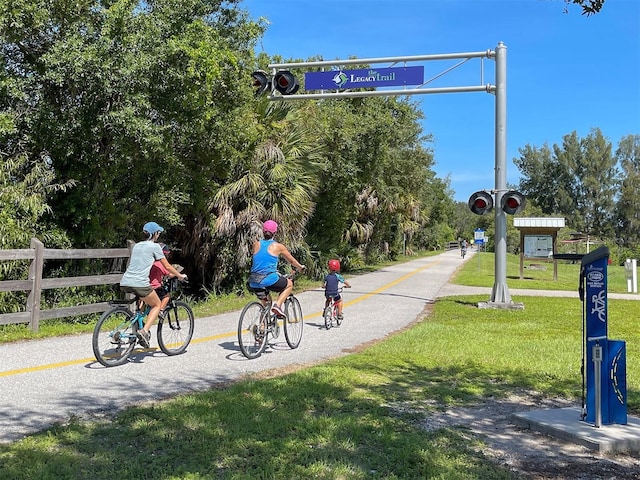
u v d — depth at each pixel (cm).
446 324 1158
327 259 2309
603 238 9562
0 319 891
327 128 2189
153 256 757
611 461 438
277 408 541
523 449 460
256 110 1661
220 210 1603
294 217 1708
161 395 588
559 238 5475
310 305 1435
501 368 750
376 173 2689
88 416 512
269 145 1677
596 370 502
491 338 977
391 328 1102
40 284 943
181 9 1180
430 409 561
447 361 784
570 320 1233
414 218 4956
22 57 1113
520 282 2362
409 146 3219
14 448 425
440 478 392
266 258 820
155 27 1084
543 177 10525
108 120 1089
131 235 1380
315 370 696
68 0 1035
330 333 1034
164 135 1209
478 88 1402
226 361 770
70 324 1040
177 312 824
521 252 2695
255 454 425
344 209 2511
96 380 647
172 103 1179
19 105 1111
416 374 706
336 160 2297
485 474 403
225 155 1442
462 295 1758
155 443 443
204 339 939
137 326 756
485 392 629
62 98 1134
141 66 1045
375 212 3294
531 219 2697
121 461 406
